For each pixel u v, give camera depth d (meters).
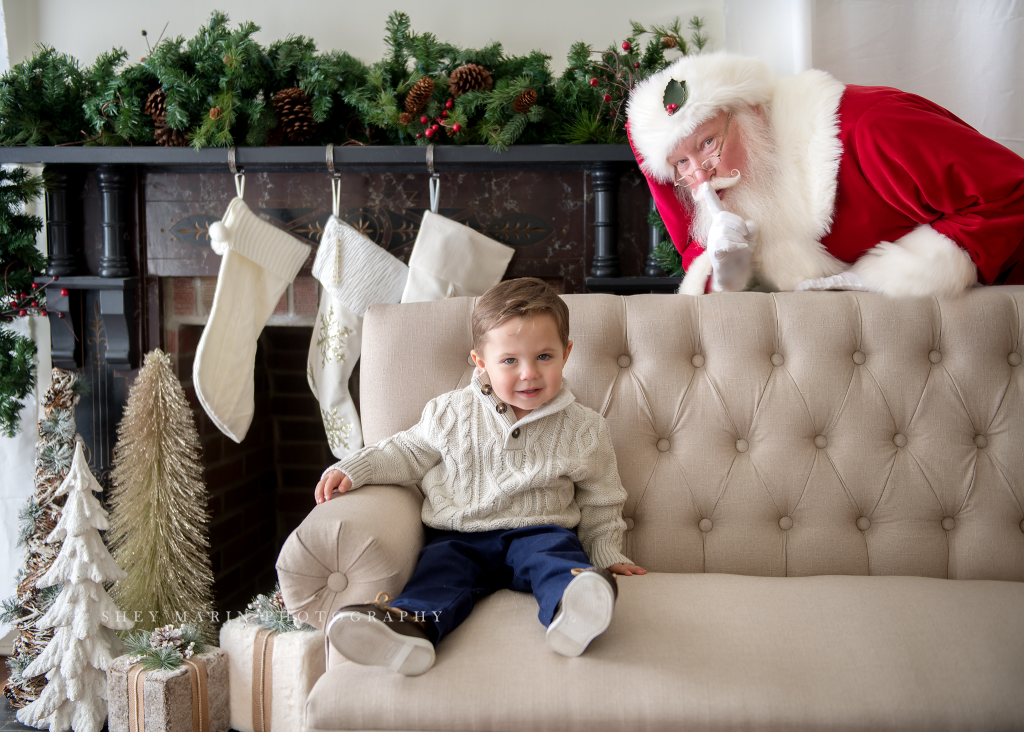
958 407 1.43
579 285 2.01
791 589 1.21
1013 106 1.99
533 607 1.17
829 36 2.02
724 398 1.48
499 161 1.89
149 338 2.04
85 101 1.90
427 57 1.90
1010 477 1.40
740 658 1.01
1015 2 1.95
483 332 1.30
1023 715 0.94
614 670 0.99
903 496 1.41
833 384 1.45
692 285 1.78
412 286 1.91
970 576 1.38
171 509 1.80
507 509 1.31
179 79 1.79
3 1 2.15
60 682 1.66
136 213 2.01
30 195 1.93
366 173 2.00
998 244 1.49
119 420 2.03
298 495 2.57
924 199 1.54
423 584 1.15
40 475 1.83
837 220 1.67
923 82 2.03
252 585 2.39
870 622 1.09
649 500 1.45
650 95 1.72
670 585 1.23
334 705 0.97
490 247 1.94
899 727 0.94
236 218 1.89
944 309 1.47
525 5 2.16
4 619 1.80
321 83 1.86
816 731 0.94
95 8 2.21
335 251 1.93
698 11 2.13
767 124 1.71
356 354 2.00
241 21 2.19
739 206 1.71
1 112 1.86
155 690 1.49
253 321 1.97
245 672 1.61
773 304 1.53
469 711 0.95
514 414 1.35
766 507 1.44
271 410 2.54
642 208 1.99
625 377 1.52
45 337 2.22
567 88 1.90
